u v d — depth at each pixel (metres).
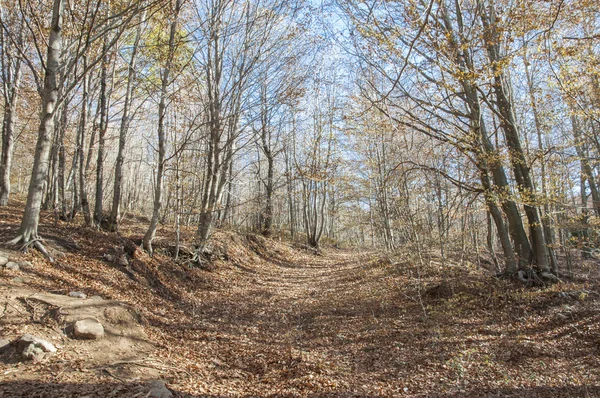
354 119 12.90
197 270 13.09
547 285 10.25
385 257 18.11
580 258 17.84
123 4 11.46
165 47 12.10
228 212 24.47
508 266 11.12
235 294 12.05
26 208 8.45
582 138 14.86
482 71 8.49
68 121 15.23
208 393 5.05
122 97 15.67
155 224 11.77
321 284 15.37
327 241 40.16
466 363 6.75
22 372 4.51
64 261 8.84
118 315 6.70
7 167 14.61
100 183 12.38
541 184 12.24
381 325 9.05
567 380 6.07
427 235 13.33
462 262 14.51
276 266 19.70
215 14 12.73
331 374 6.15
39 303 6.18
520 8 8.44
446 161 11.80
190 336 7.59
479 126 10.31
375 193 19.53
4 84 13.88
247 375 6.00
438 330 8.26
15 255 7.82
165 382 5.06
